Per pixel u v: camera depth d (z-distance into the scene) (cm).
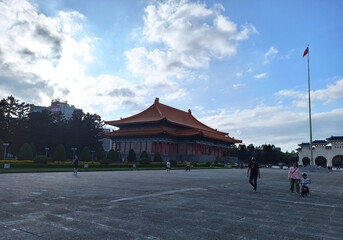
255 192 1562
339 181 2870
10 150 8000
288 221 829
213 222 788
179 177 2722
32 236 615
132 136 8719
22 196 1187
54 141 7906
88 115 9244
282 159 13350
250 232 693
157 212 909
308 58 5931
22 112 8350
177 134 8425
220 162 8969
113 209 943
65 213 861
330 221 843
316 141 10712
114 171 3853
